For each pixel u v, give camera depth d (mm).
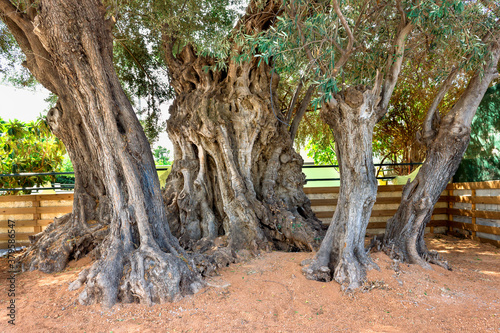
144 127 9539
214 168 6855
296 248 6125
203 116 6406
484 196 7578
